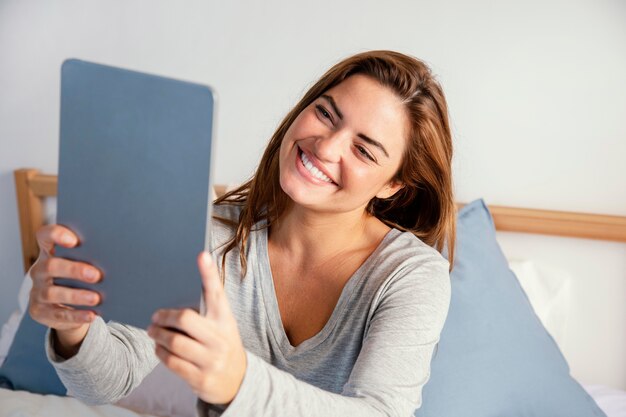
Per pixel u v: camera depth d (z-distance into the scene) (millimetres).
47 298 893
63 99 852
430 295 1135
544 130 1957
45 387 1783
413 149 1207
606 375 2027
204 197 797
